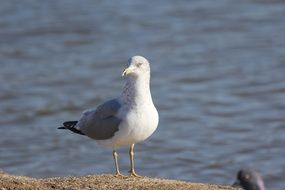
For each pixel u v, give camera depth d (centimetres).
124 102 1066
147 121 1057
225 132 2036
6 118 2141
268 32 2766
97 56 2588
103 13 2973
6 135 2034
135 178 1080
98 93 2294
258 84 2336
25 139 2005
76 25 2848
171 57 2567
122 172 1761
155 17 2936
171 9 3020
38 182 1049
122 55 2583
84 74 2441
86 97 2266
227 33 2773
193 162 1841
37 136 2025
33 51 2641
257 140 1978
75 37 2748
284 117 2119
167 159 1855
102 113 1084
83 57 2586
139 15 2953
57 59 2572
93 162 1834
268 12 2958
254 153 1898
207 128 2067
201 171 1786
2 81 2389
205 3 3084
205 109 2183
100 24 2856
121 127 1059
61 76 2422
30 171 1777
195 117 2134
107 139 1089
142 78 1056
